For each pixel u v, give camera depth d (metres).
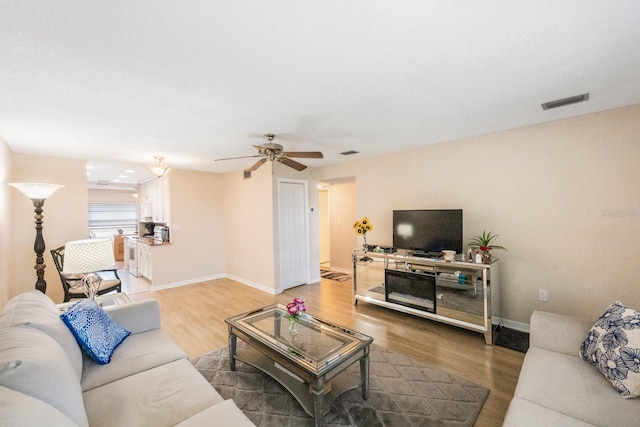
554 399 1.41
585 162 2.76
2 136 3.05
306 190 5.45
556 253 2.94
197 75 1.82
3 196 3.12
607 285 2.68
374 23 1.35
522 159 3.11
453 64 1.76
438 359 2.63
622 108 2.56
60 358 1.31
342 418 1.89
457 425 1.83
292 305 2.35
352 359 1.93
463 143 3.53
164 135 3.12
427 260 3.35
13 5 1.16
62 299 4.17
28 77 1.80
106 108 2.33
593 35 1.48
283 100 2.24
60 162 4.16
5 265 3.22
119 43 1.46
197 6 1.21
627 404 1.33
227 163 4.92
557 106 2.51
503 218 3.25
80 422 1.17
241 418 1.26
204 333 3.27
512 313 3.22
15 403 0.88
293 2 1.20
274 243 4.88
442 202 3.73
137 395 1.48
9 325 1.42
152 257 5.09
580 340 1.79
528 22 1.37
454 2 1.22
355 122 2.81
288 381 2.10
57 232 4.14
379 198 4.43
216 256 5.97
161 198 5.98
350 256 6.41
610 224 2.66
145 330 2.28
